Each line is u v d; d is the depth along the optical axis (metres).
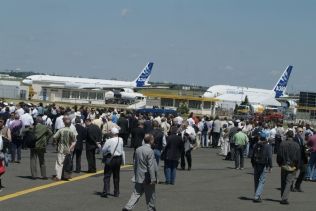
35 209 12.24
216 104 91.06
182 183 18.78
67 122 17.73
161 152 19.75
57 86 93.62
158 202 14.29
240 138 24.64
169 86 112.75
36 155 17.44
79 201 13.70
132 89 104.19
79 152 19.69
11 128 21.47
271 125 33.00
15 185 15.94
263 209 14.11
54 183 16.81
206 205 14.16
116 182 14.77
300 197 16.86
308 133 23.31
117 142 14.60
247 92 114.25
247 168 25.47
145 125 25.84
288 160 15.16
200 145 37.16
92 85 103.31
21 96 90.75
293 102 114.50
